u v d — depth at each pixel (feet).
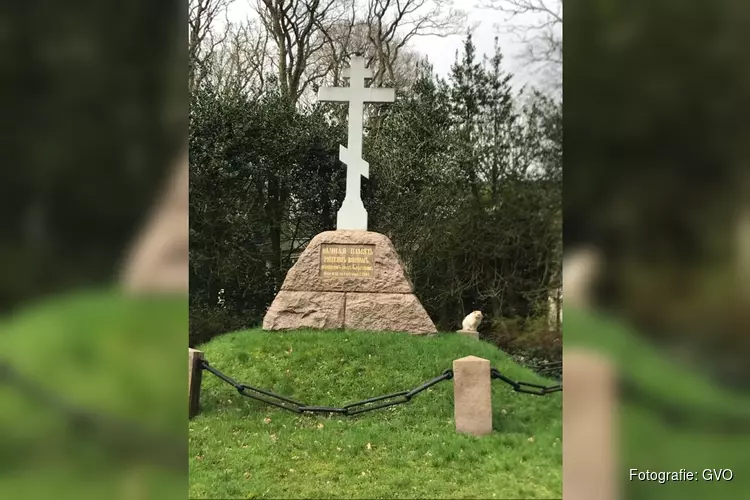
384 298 24.54
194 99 36.40
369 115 40.57
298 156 38.06
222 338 24.94
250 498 12.76
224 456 14.80
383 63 43.29
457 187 38.63
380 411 17.80
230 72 39.55
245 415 17.54
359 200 26.18
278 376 20.04
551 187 36.86
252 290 37.27
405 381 19.72
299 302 24.44
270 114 37.58
